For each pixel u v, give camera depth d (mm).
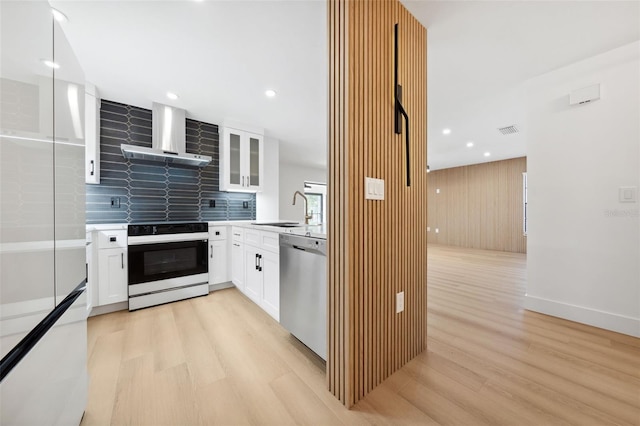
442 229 7086
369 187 1302
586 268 2115
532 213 2402
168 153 2643
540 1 1483
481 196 6297
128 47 1829
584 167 2117
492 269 4070
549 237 2301
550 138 2281
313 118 3205
